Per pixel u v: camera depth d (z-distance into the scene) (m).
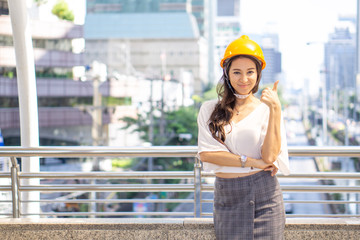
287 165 2.01
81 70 44.09
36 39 41.16
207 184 2.78
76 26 43.50
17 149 2.79
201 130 2.03
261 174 1.97
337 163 37.22
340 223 2.38
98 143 41.94
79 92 43.66
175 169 30.12
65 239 2.51
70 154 2.75
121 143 47.72
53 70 42.28
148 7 79.69
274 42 175.88
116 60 66.88
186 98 51.84
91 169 27.14
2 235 2.53
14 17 3.67
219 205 2.06
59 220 2.54
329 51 89.69
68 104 43.00
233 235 1.98
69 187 2.87
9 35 35.88
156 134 36.50
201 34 85.38
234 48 1.93
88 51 67.88
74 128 42.91
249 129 1.97
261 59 1.95
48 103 41.69
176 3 79.25
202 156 2.00
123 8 79.56
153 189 2.83
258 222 1.96
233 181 1.98
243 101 2.05
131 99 48.34
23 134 3.88
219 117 1.99
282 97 90.44
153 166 30.33
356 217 2.71
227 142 2.00
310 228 2.39
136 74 64.12
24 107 3.85
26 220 2.55
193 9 85.38
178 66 68.31
